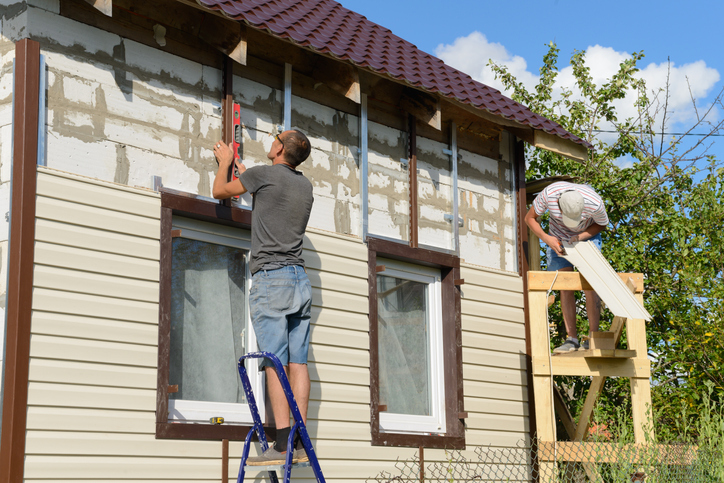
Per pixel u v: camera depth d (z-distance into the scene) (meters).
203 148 5.08
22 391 3.93
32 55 4.23
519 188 7.39
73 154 4.38
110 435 4.27
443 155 6.80
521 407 6.84
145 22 4.87
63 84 4.39
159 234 4.70
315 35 5.57
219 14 4.74
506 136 7.45
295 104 5.71
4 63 4.33
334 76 5.72
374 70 5.58
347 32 6.67
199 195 4.99
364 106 6.13
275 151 4.77
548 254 6.71
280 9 6.19
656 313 9.08
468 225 6.88
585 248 5.93
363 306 5.82
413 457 5.86
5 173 4.20
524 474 6.62
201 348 4.93
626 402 8.69
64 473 4.05
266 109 5.51
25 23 4.29
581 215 5.87
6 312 4.00
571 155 7.36
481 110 6.46
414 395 6.28
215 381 4.96
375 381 5.77
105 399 4.28
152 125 4.81
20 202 4.07
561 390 9.24
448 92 6.14
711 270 8.83
